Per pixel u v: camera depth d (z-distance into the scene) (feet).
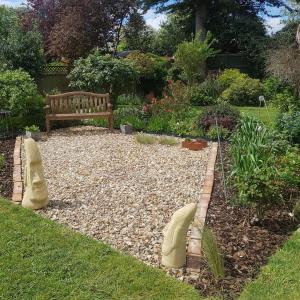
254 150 15.23
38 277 9.46
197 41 58.44
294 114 23.82
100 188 16.17
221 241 11.30
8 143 25.05
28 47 46.52
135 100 46.75
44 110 30.30
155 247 11.21
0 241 11.07
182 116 30.40
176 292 8.98
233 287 9.21
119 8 60.39
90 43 57.06
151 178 17.65
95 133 28.84
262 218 12.46
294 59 37.93
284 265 10.03
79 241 11.19
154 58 59.47
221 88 51.34
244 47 67.21
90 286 9.14
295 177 13.98
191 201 14.78
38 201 13.65
